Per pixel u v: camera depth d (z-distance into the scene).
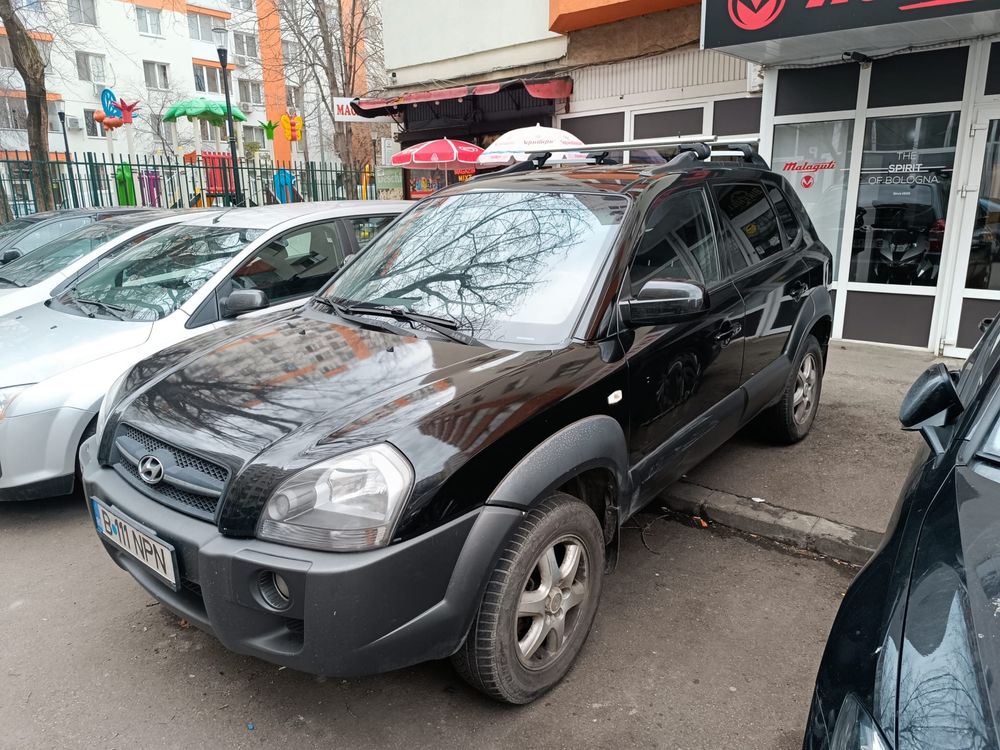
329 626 2.05
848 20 5.59
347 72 20.58
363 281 3.53
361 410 2.34
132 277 4.95
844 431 5.06
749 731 2.48
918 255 6.90
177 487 2.38
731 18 6.14
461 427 2.27
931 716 1.39
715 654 2.88
